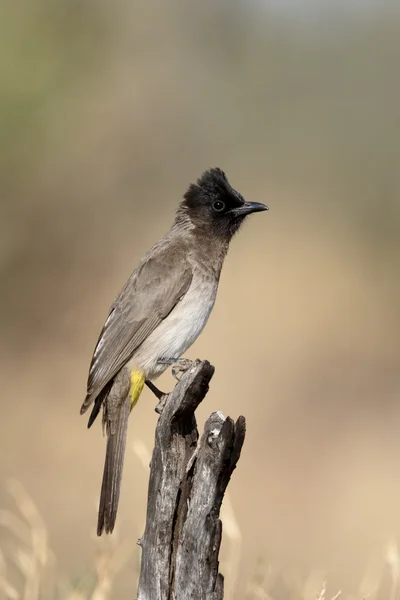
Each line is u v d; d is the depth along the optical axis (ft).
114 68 68.74
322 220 71.92
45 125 62.95
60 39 64.08
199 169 73.20
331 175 75.05
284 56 78.18
